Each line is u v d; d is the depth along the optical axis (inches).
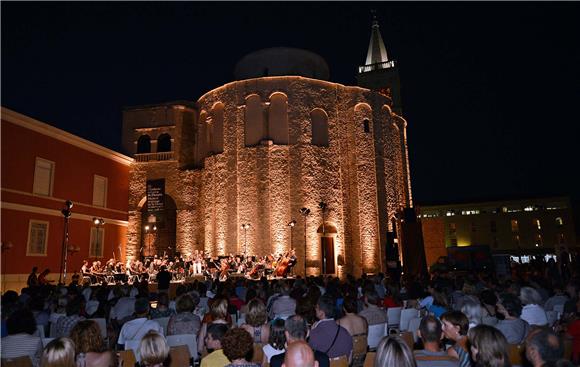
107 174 1445.6
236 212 1413.6
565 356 284.7
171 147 1622.8
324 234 1434.5
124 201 1537.9
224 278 1196.5
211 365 232.4
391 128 1685.5
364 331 320.5
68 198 1240.2
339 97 1568.7
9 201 1049.5
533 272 859.4
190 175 1585.9
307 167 1444.4
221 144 1519.4
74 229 1256.8
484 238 3152.1
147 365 202.8
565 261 1111.6
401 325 425.1
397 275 1246.9
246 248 1389.0
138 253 1531.7
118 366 262.8
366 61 2381.9
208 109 1573.6
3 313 383.2
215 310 314.0
